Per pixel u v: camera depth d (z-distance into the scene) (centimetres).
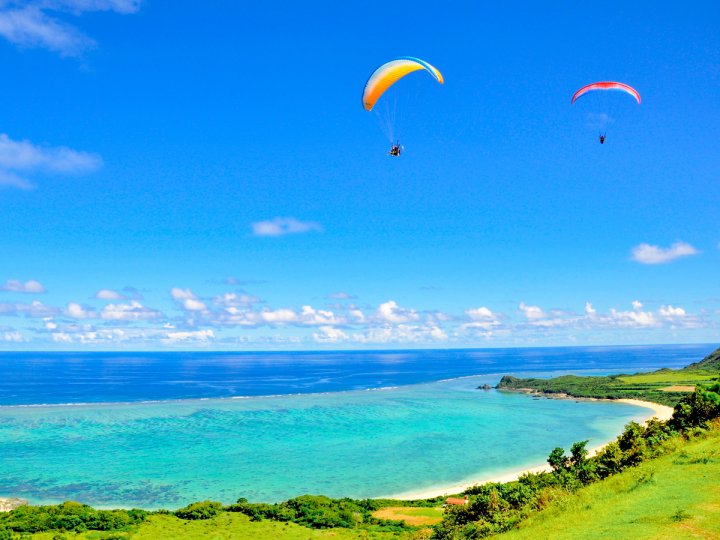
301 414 13750
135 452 9119
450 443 9981
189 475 7706
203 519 5541
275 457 8825
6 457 8694
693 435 3288
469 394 19288
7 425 11719
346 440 10256
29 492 6838
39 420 12425
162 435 10669
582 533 1931
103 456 8800
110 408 14788
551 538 1972
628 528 1864
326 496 6625
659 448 3153
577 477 3419
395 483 7350
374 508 6012
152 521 5400
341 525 5331
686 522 1811
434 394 19312
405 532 4966
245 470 8000
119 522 5250
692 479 2325
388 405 15788
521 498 3359
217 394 19425
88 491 6906
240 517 5625
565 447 9581
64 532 4959
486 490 3466
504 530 2611
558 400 17062
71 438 10294
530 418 13112
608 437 10550
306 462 8506
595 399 16938
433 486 7200
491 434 10894
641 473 2620
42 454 8919
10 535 4772
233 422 12381
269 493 6906
